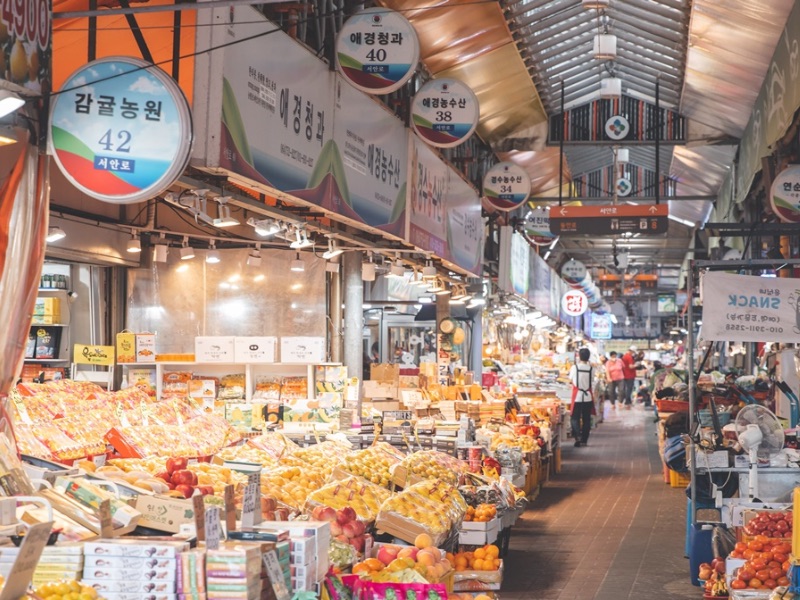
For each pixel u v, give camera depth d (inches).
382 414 506.6
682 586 344.8
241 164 285.1
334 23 385.4
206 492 236.8
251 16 293.9
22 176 232.8
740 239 748.6
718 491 348.2
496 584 303.6
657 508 525.7
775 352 564.1
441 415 604.1
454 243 598.5
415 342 790.5
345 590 195.2
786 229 430.9
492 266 841.5
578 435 883.4
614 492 589.9
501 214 855.1
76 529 172.6
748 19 467.2
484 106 686.5
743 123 678.5
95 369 484.7
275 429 463.2
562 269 1418.6
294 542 181.0
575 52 673.0
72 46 321.7
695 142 772.6
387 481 321.7
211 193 317.4
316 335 526.3
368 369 710.5
